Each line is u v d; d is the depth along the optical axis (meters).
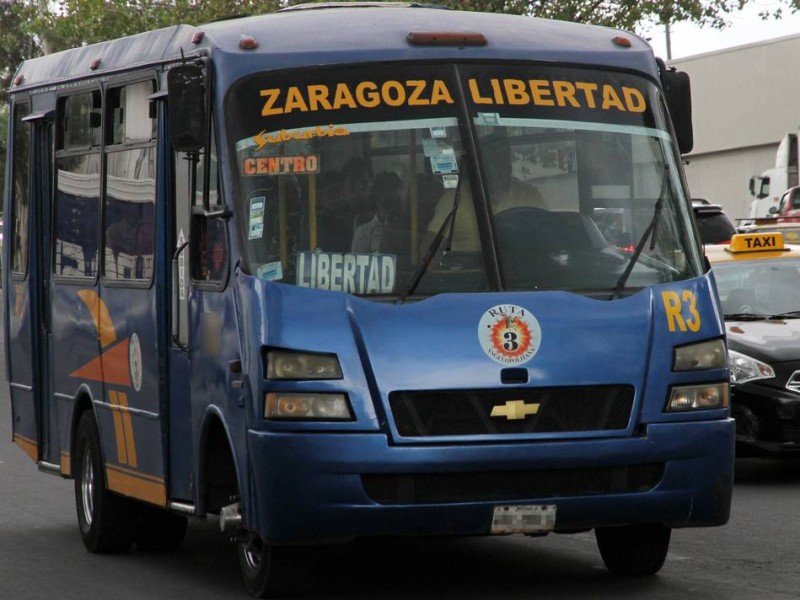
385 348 12.62
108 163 16.95
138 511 17.00
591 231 13.58
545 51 14.19
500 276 13.13
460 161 13.48
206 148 13.97
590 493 12.86
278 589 13.66
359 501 12.51
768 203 67.19
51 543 18.05
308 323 12.70
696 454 13.12
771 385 20.97
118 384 16.45
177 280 14.91
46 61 19.70
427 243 13.16
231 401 13.38
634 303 13.20
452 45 13.95
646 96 14.34
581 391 12.87
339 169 13.36
